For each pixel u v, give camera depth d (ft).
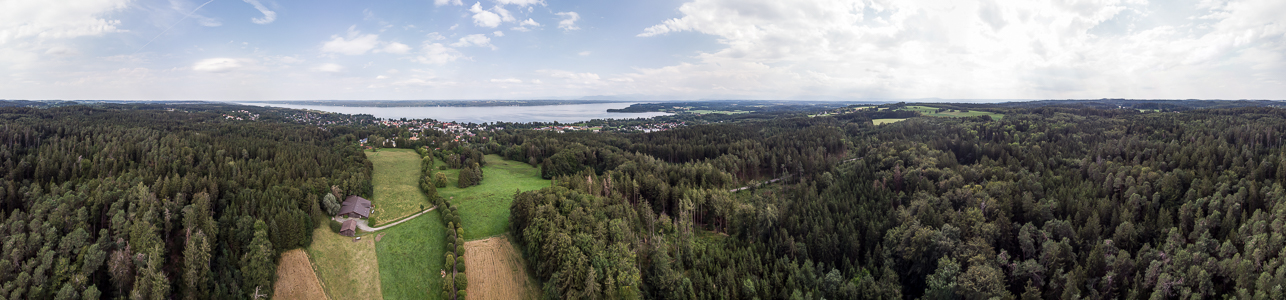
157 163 339.16
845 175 413.59
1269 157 316.60
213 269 236.63
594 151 563.07
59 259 217.36
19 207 281.74
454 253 283.18
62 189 284.82
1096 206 288.10
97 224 255.09
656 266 248.93
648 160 508.12
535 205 296.10
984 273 221.66
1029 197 297.74
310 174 367.45
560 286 231.50
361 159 467.93
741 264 251.39
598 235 260.42
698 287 239.50
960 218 290.15
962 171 379.76
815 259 274.36
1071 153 422.00
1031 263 234.99
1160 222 259.39
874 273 254.27
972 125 606.14
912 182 376.07
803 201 353.31
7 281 208.23
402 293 256.11
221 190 306.35
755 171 495.00
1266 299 184.96
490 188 421.59
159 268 225.35
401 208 351.67
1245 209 263.08
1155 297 201.98
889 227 293.02
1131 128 512.63
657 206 368.68
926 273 252.21
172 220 264.31
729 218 323.98
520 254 286.05
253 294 229.25
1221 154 341.82
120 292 220.64
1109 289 218.18
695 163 493.36
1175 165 338.95
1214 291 203.82
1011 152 457.27
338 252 279.28
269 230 256.73
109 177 299.99
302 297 242.99
